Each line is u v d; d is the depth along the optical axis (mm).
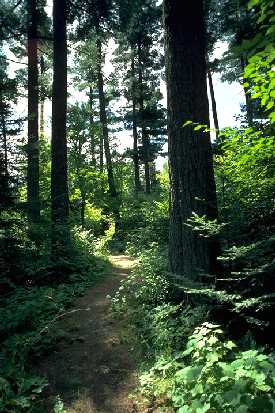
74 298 8883
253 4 3709
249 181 6324
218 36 22234
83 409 4969
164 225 13531
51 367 5980
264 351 5191
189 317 5879
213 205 6938
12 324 6719
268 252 5930
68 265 10750
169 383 4883
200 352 4414
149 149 32094
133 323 6992
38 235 11211
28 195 16250
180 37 7145
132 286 8727
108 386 5410
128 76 30688
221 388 3998
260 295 5680
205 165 6996
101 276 11141
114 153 32281
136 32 27062
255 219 6469
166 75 7352
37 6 17609
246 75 4195
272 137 4906
